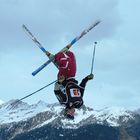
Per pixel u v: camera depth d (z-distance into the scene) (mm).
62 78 16922
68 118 16812
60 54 17312
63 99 16984
